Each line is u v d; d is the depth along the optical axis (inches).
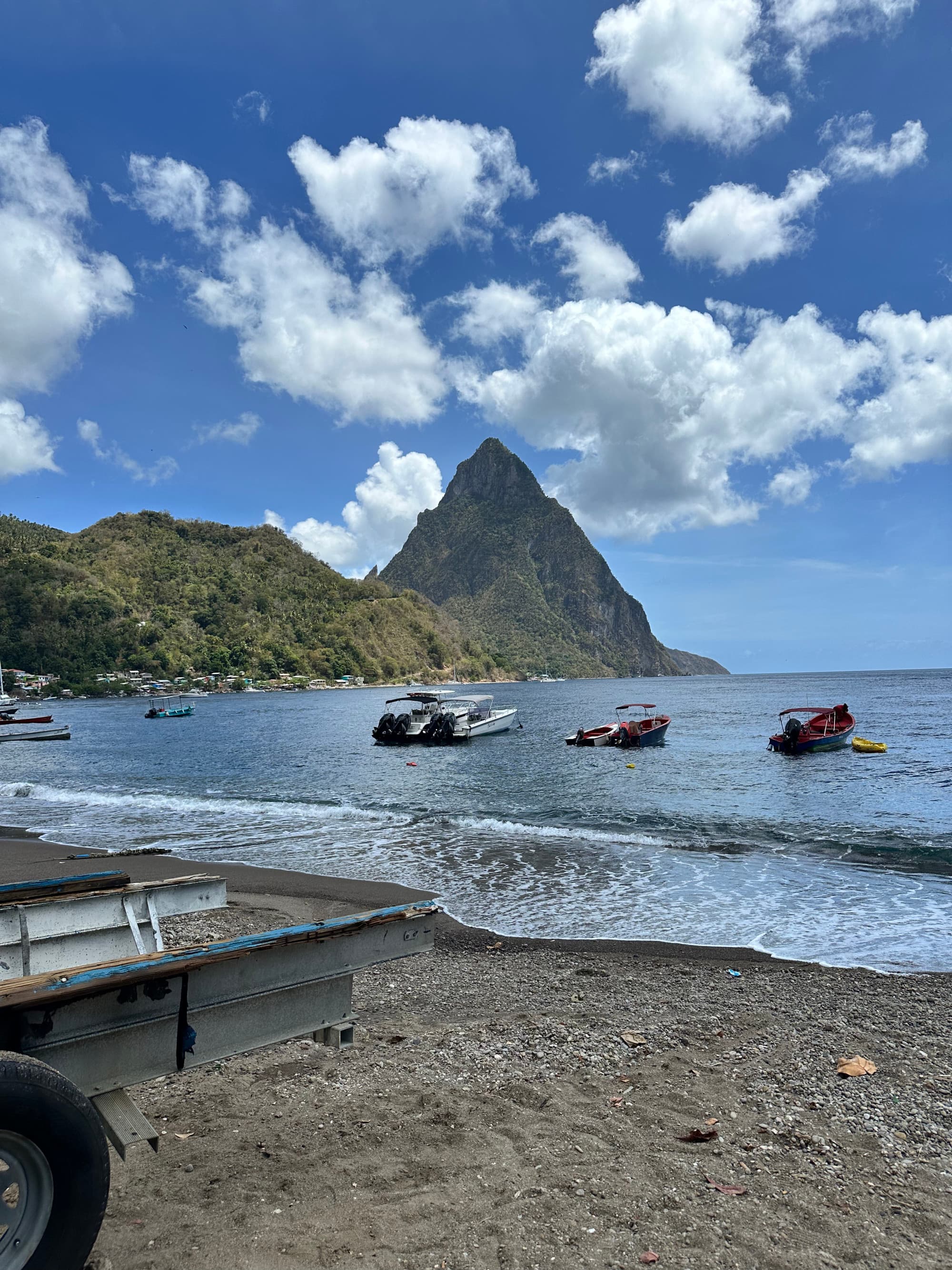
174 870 486.0
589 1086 171.2
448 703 2071.9
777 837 594.6
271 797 914.1
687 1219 114.2
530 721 2541.8
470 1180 125.2
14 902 135.3
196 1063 106.3
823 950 319.9
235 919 363.3
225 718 3390.7
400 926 130.3
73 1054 96.4
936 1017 230.2
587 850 545.3
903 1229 114.2
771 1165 133.6
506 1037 209.6
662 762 1262.3
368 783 1056.2
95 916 137.3
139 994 100.7
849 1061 186.9
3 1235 83.4
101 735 2456.9
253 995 112.0
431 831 633.6
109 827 683.4
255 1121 149.8
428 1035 212.1
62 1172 84.5
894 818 690.2
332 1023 121.6
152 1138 97.0
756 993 259.3
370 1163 131.3
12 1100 79.4
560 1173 127.6
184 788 1039.0
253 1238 107.0
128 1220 112.7
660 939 339.6
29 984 90.7
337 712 3683.6
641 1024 223.5
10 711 3166.8
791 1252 106.7
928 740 1533.0
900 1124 152.9
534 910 391.9
